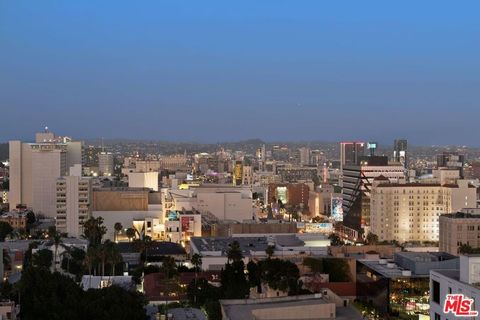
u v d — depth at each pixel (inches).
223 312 5703.7
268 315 5462.6
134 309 7755.9
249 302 6008.9
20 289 7844.5
